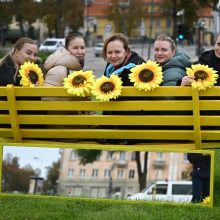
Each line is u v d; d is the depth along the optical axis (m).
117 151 9.17
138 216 8.14
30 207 8.62
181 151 8.90
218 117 9.22
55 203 8.85
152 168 9.14
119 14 141.38
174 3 110.31
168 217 8.13
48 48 77.75
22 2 88.19
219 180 9.76
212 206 8.74
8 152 9.31
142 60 10.34
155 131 9.37
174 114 9.40
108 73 10.38
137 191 9.14
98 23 169.50
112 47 10.09
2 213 8.30
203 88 9.06
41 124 9.67
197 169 9.02
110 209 8.57
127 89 9.27
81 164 9.23
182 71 10.05
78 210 8.51
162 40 10.19
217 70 10.01
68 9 121.69
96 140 9.69
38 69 10.05
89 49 109.88
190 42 94.12
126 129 9.50
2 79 10.17
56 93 9.47
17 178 9.30
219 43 9.99
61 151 9.23
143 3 147.50
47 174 9.27
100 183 9.20
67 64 10.33
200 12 125.56
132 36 140.62
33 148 9.30
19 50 10.45
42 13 110.12
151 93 9.22
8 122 9.73
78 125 9.67
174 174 9.10
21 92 9.55
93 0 171.25
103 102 9.37
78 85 9.35
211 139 9.36
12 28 113.62
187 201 9.03
